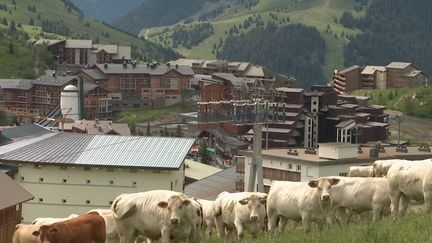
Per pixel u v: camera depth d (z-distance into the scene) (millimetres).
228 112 93000
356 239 27828
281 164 99938
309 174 96000
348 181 36531
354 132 171625
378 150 101875
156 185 79938
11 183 59031
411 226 29609
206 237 38531
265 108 84188
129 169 80062
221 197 39875
